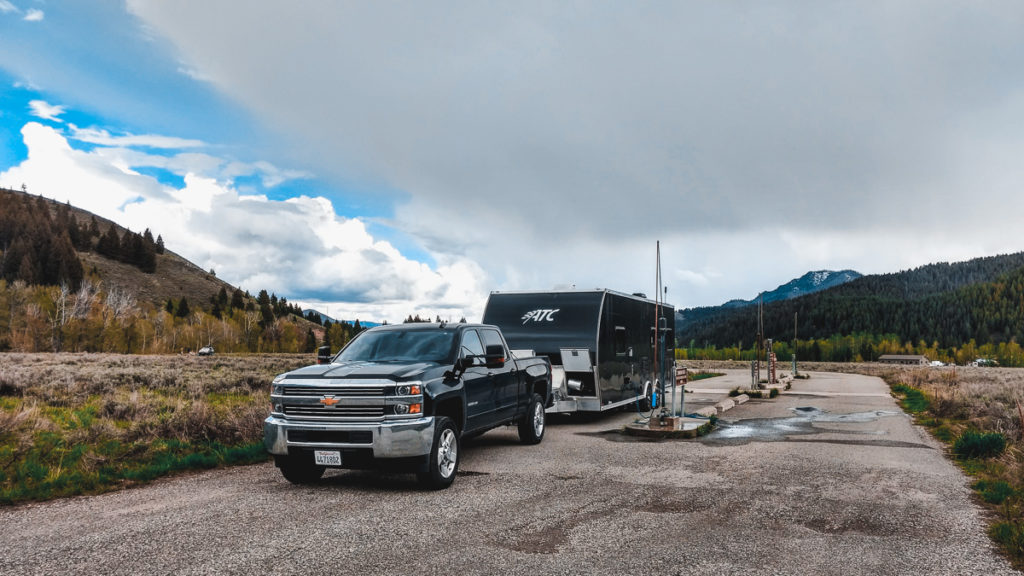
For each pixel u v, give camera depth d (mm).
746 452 10195
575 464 9086
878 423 14430
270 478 8250
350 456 7188
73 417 12242
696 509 6445
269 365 36500
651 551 5062
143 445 9602
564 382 13828
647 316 17672
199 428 10734
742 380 34281
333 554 4988
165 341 97375
